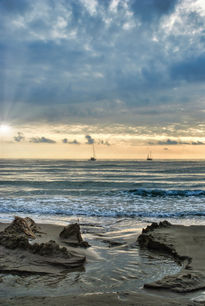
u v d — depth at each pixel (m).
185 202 15.66
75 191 20.64
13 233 6.32
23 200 15.55
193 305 2.90
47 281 4.02
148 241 6.42
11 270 4.34
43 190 21.00
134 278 4.27
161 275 4.45
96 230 8.43
